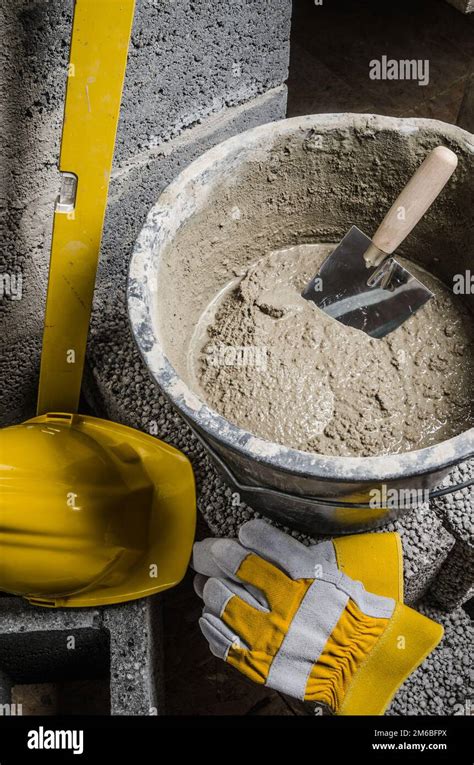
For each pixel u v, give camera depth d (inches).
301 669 53.9
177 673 62.4
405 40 77.9
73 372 59.0
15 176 55.5
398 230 52.7
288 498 51.0
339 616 54.1
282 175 56.7
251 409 54.9
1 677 60.8
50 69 53.2
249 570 55.2
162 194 52.9
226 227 57.3
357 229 55.1
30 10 50.8
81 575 55.5
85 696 63.1
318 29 78.4
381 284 55.6
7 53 51.5
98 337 61.9
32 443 55.9
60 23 52.2
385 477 46.9
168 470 58.5
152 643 57.5
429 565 56.8
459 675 59.7
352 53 77.4
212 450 52.1
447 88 76.1
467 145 54.3
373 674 54.3
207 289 58.9
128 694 55.7
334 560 55.6
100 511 55.7
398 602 55.1
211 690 61.9
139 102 57.0
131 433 59.3
